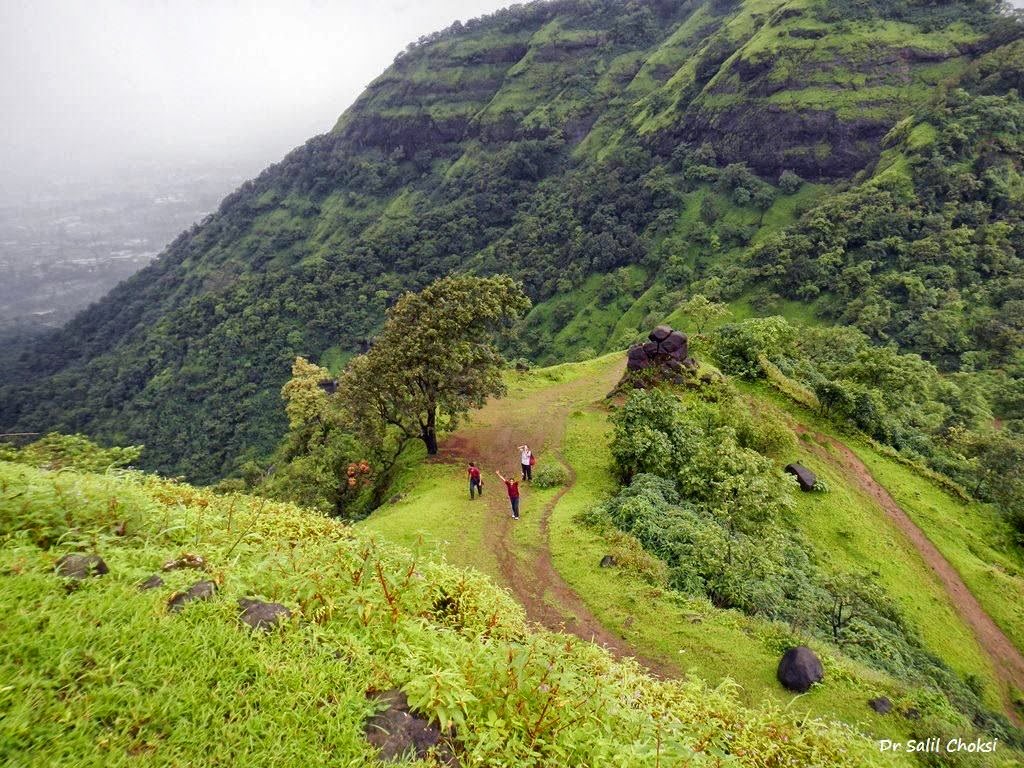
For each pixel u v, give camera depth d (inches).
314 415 1920.5
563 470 984.9
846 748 225.1
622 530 708.0
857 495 1164.5
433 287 1125.1
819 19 4771.2
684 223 4640.8
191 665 138.4
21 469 251.0
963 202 3353.8
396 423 1101.1
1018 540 1197.1
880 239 3366.1
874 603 731.4
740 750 209.2
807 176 4478.3
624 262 4731.8
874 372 1483.8
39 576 159.0
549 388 1646.2
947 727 402.9
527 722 152.9
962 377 2475.4
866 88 4377.5
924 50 4333.2
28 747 109.9
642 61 7116.1
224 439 3973.9
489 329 1182.9
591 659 246.2
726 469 863.1
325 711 135.0
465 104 7657.5
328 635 161.9
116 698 124.4
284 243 7057.1
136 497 239.6
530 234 5438.0
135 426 4291.3
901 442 1481.3
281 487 1144.2
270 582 190.2
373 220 7076.8
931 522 1163.3
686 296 3929.6
